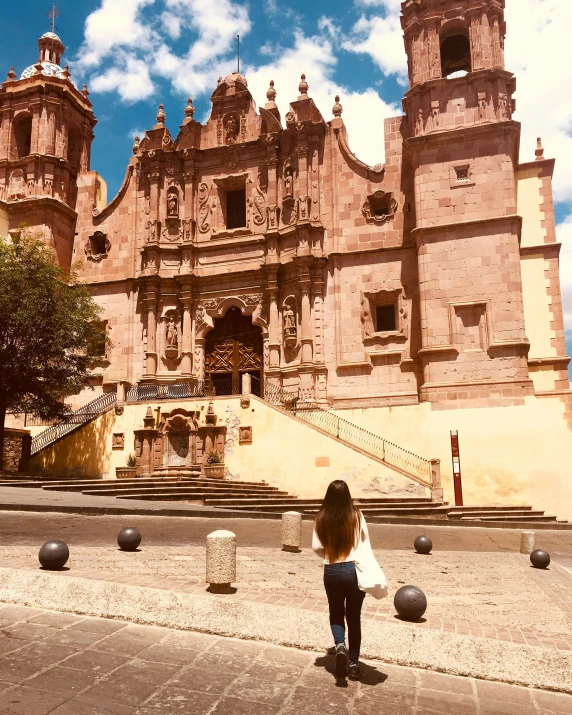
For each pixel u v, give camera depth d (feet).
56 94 122.31
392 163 107.34
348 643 18.72
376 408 91.71
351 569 18.57
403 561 41.70
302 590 29.07
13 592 24.80
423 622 24.11
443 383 90.43
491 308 91.20
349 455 80.38
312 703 17.20
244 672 19.11
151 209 116.47
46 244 113.80
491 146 96.02
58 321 89.81
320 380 102.58
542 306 104.47
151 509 55.67
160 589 24.17
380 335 101.81
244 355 111.96
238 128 119.55
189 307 112.68
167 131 120.47
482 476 85.40
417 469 87.25
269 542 45.60
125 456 88.07
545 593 32.94
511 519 76.18
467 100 98.58
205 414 87.61
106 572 29.63
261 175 114.93
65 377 91.61
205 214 116.78
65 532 43.45
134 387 100.63
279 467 82.79
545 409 86.12
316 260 105.70
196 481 75.66
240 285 111.96
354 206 107.55
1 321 86.79
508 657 20.47
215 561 26.55
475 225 94.02
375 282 103.96
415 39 103.45
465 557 45.03
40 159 117.70
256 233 113.19
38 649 19.86
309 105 111.34
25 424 103.60
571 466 83.30
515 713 17.75
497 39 100.17
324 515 19.10
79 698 16.67
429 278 94.38
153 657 19.88
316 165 110.01
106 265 118.42
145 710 16.25
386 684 18.98
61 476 88.53
